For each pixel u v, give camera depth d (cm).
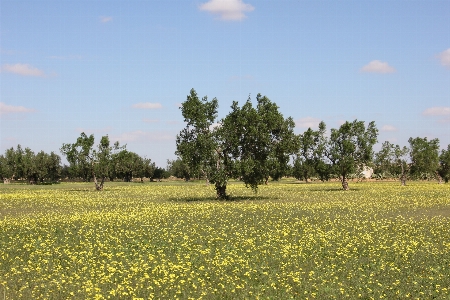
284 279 1736
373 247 2255
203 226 3022
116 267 1923
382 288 1633
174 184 11988
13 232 2828
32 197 6091
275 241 2478
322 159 8469
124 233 2748
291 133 5391
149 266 1945
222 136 5225
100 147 8375
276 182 13688
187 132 5309
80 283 1708
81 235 2708
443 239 2555
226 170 5341
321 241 2453
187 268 1858
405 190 7750
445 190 7638
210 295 1583
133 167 15438
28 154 14688
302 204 4638
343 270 1872
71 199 5703
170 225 3080
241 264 1942
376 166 12456
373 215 3691
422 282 1706
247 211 3916
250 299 1541
